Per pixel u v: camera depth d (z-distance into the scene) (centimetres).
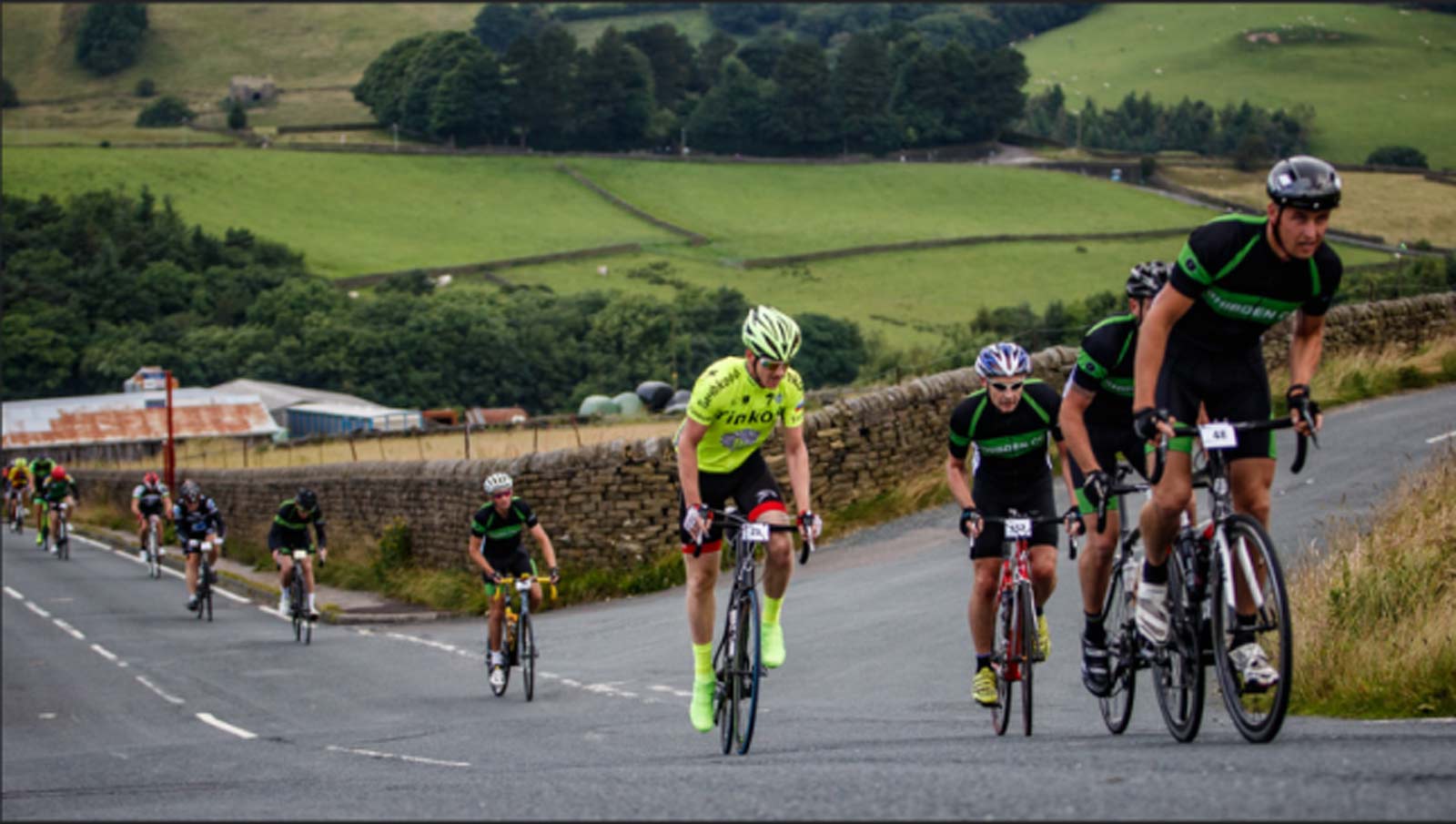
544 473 3878
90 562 6475
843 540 3600
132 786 1677
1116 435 1409
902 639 2314
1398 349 4569
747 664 1389
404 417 12875
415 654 3244
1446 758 941
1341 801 747
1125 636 1284
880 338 16425
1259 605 1016
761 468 1474
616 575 3734
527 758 1633
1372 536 2019
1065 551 2888
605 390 18138
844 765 1110
